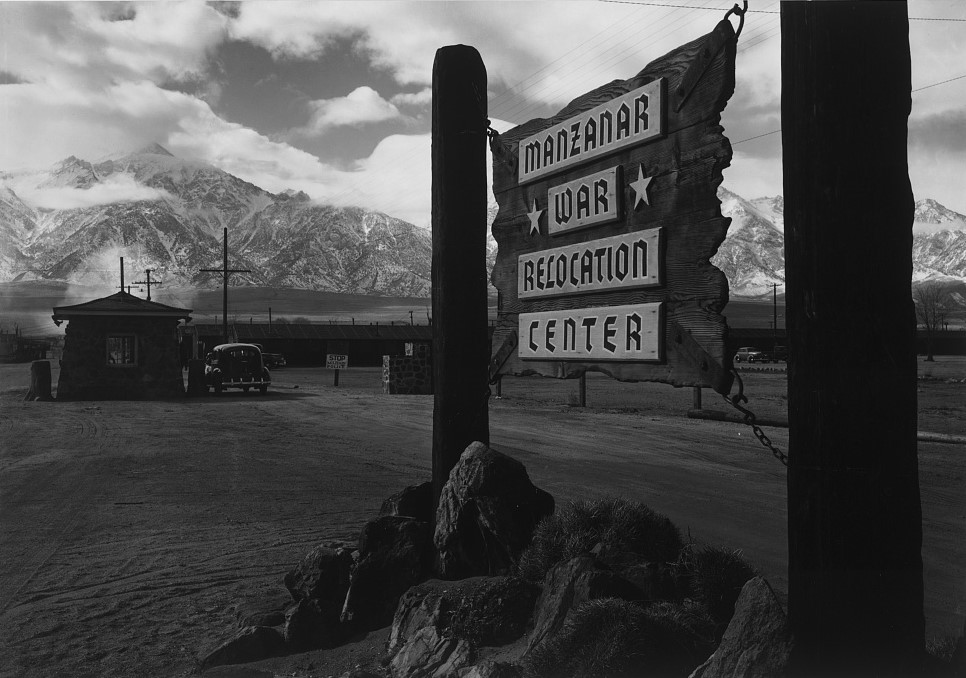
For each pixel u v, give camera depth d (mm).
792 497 2699
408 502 5684
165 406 25594
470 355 5414
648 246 3959
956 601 6047
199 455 14039
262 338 72188
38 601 5949
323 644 4871
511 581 4141
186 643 5098
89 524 8492
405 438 16844
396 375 32156
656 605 3568
